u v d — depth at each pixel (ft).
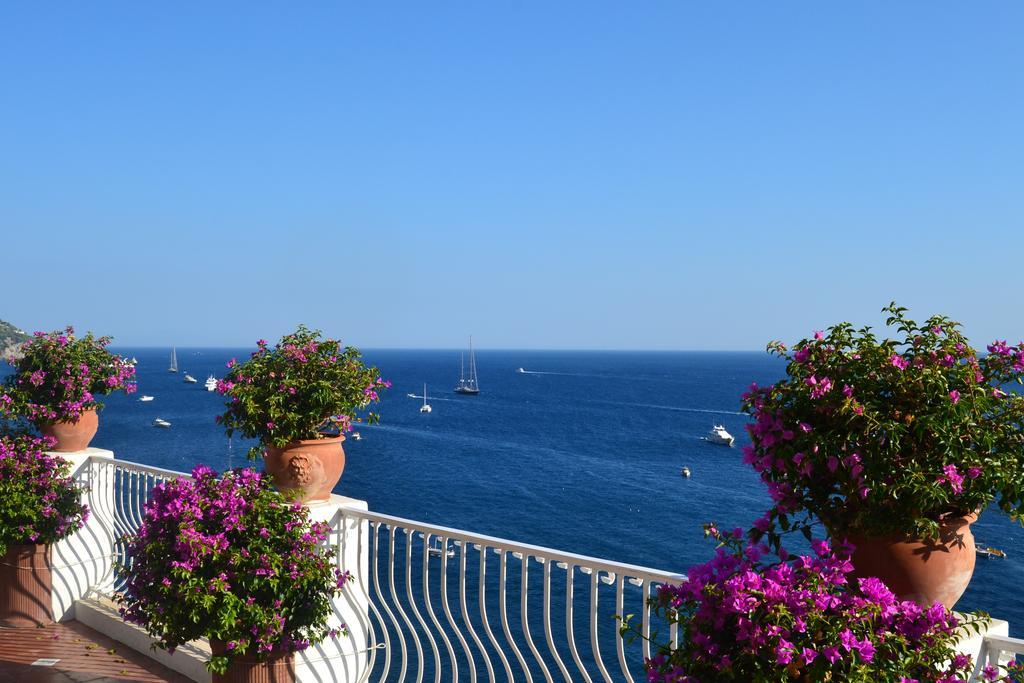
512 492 177.06
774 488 9.98
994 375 9.82
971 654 9.33
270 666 13.88
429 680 58.95
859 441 9.39
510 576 96.02
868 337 9.86
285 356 16.10
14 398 21.35
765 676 8.09
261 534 13.64
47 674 16.99
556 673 69.62
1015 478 8.84
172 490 14.08
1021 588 110.32
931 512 9.30
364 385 16.35
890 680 7.91
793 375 10.07
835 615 8.16
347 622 15.72
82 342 22.31
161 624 13.87
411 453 233.14
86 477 21.84
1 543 19.25
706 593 8.63
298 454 15.46
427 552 13.99
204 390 463.83
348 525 15.87
